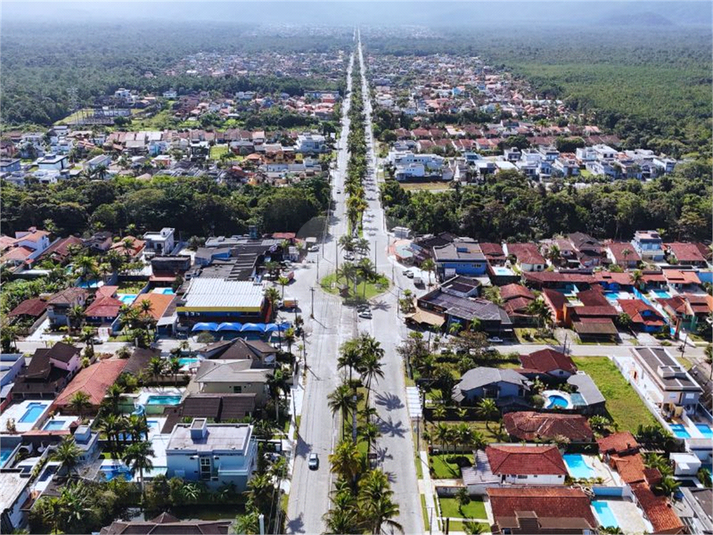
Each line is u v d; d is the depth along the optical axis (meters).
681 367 114.38
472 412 107.88
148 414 107.31
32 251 174.25
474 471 92.38
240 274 156.00
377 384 117.38
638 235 186.00
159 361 114.50
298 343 131.50
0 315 141.88
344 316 144.12
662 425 106.19
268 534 82.75
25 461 94.44
